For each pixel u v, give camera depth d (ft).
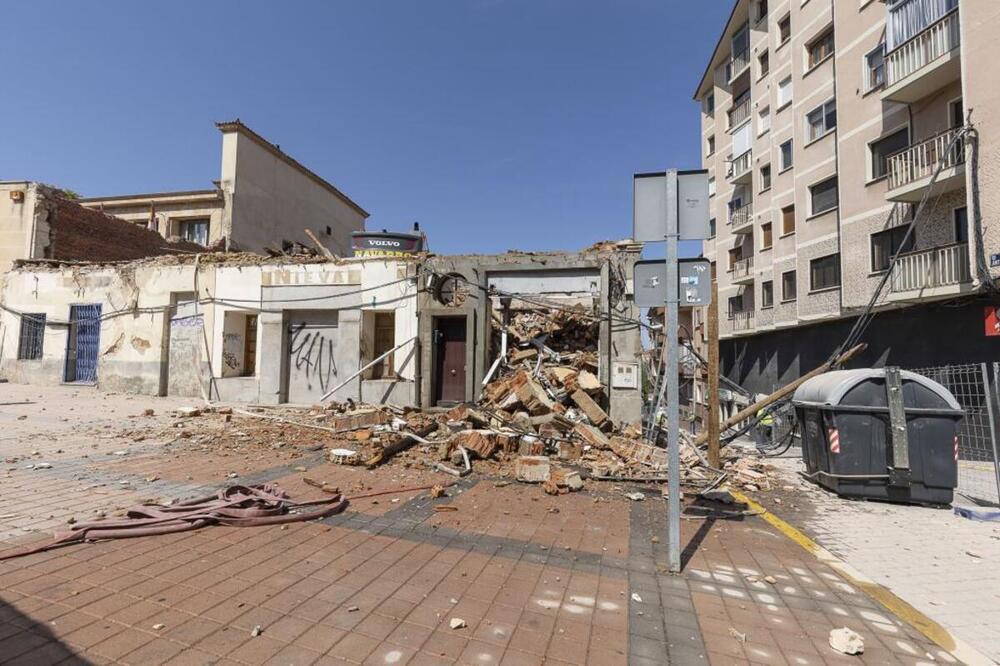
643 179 14.15
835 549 15.62
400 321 41.37
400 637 9.81
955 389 31.58
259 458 24.98
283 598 11.11
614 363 35.81
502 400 34.63
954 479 20.34
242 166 79.77
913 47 46.83
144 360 47.57
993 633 10.77
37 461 22.07
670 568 13.39
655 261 13.88
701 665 9.29
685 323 94.32
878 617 11.34
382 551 14.12
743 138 88.79
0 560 12.08
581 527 16.96
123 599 10.67
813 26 67.46
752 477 24.91
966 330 42.83
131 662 8.57
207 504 16.52
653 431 32.81
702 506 20.01
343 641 9.59
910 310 48.65
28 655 8.52
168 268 47.73
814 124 67.72
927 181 45.37
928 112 48.78
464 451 25.35
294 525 15.85
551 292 39.24
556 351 39.68
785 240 74.18
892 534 17.10
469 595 11.71
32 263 54.34
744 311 86.43
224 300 45.50
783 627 10.77
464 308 39.47
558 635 10.12
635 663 9.27
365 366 41.55
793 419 34.63
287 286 44.01
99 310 50.29
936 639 10.41
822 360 63.98
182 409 36.86
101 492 17.92
